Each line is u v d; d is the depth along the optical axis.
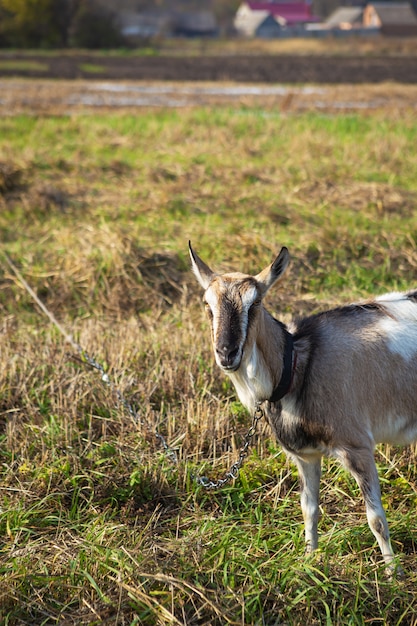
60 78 32.44
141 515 5.36
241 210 11.33
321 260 9.64
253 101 23.92
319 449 4.68
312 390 4.58
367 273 9.41
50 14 49.09
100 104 23.97
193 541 4.83
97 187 12.81
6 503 5.36
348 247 9.95
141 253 9.55
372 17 80.25
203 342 7.42
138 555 4.68
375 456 5.91
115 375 6.80
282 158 14.52
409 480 5.67
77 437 6.11
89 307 8.81
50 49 49.66
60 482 5.61
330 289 9.07
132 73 35.16
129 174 13.76
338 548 4.85
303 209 11.31
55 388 6.75
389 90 27.64
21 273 9.38
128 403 6.51
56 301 8.95
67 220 11.34
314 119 19.19
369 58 46.03
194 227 10.72
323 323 4.79
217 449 6.05
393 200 11.48
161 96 26.38
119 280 9.16
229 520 5.25
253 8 93.81
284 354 4.59
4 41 49.41
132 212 11.44
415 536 5.07
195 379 6.89
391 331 4.79
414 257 9.62
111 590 4.50
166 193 11.96
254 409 4.67
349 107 22.91
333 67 38.88
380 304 4.93
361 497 5.51
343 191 12.05
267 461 5.83
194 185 12.70
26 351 7.34
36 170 13.78
